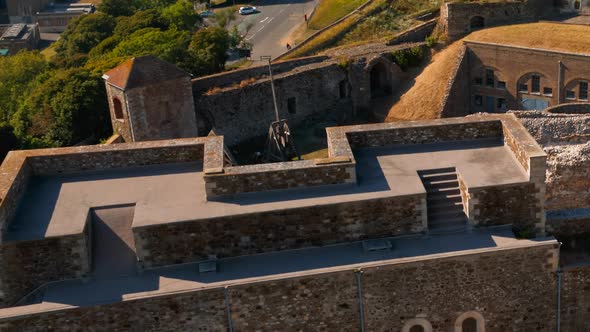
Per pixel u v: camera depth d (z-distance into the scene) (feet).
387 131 126.93
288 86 256.52
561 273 115.65
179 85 226.38
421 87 264.52
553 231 124.57
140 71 221.66
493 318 116.57
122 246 115.44
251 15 406.21
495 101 264.93
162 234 112.27
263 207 114.01
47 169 125.49
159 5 459.32
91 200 119.44
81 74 263.29
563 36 254.06
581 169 160.97
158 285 110.63
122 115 225.97
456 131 127.54
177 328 110.83
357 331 114.52
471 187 115.55
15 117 274.98
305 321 113.19
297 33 361.92
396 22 304.91
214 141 126.62
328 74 264.11
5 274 111.75
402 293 113.50
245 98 248.11
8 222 113.09
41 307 108.06
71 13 563.07
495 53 259.80
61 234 110.93
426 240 116.16
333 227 115.44
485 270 113.80
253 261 114.42
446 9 279.49
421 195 115.24
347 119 269.03
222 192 116.88
